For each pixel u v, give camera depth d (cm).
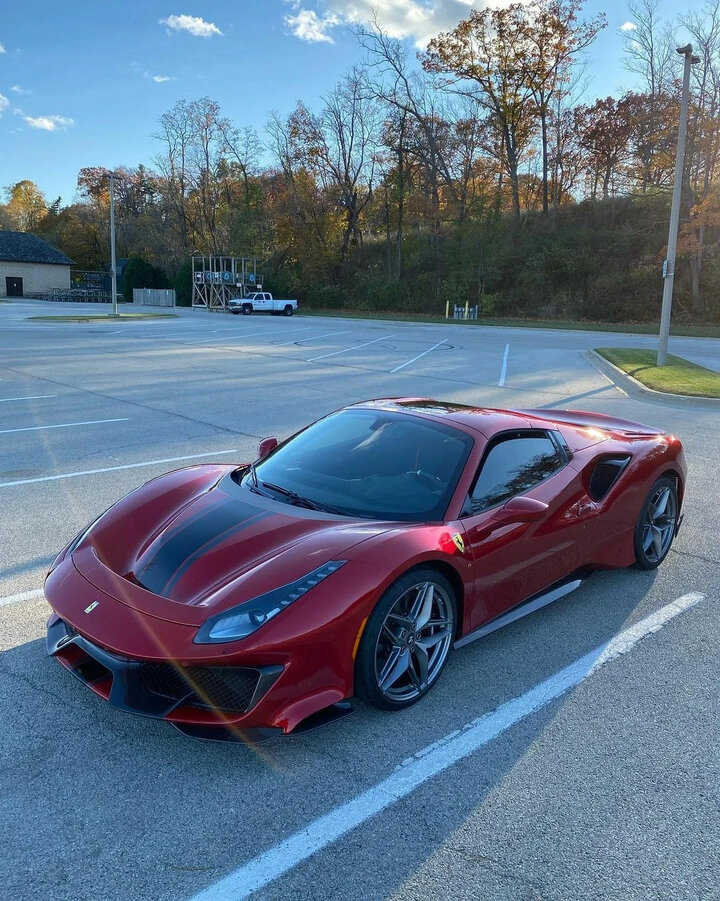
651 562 460
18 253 6488
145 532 320
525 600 361
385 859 213
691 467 753
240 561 280
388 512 321
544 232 4834
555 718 294
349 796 242
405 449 358
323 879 205
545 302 4550
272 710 248
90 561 303
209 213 6475
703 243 4028
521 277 4619
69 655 289
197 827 225
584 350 2303
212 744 271
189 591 267
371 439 373
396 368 1694
